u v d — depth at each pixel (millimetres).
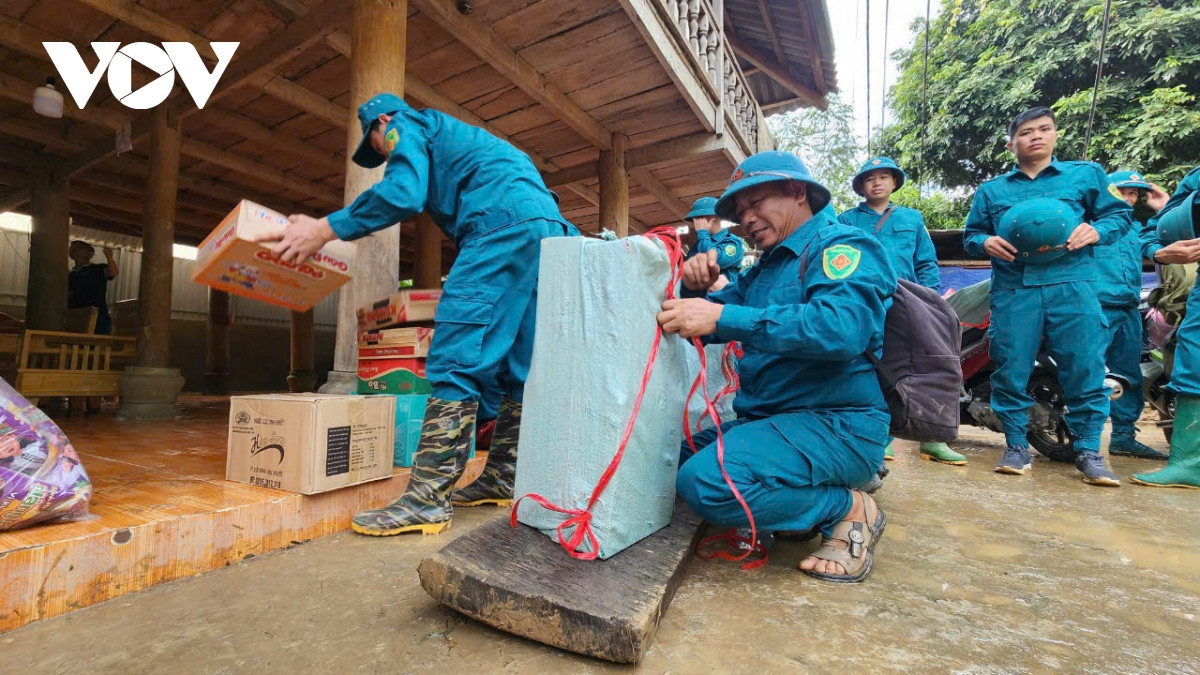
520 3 3531
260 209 1798
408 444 2258
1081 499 2531
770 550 1788
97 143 5512
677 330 1490
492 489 2189
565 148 5637
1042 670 1094
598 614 1086
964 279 6074
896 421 1726
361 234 1853
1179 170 7734
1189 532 2025
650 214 7590
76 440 2951
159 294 4523
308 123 5441
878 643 1188
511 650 1139
